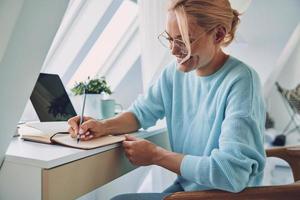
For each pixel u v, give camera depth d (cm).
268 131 282
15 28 59
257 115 94
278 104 284
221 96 102
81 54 206
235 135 87
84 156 85
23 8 58
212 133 102
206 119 108
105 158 95
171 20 98
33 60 69
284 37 194
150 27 169
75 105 158
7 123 73
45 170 73
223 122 94
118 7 212
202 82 112
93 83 152
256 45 198
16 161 76
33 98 127
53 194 75
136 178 204
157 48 168
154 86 132
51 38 69
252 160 86
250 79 99
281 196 82
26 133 100
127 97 223
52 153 80
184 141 117
